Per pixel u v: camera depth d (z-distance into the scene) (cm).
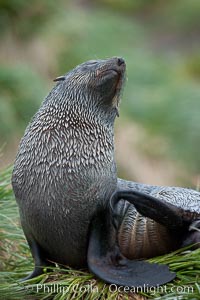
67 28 5241
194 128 4925
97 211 1959
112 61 1958
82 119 1964
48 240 1998
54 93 2003
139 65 5659
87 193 1941
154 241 2053
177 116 5016
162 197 2084
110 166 1977
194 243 2067
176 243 2081
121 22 5888
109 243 1984
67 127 1958
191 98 5209
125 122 4981
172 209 2003
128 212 2047
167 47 7412
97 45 5291
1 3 5034
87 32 5347
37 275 2047
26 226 2011
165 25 7731
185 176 4716
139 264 2003
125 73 1997
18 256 2278
